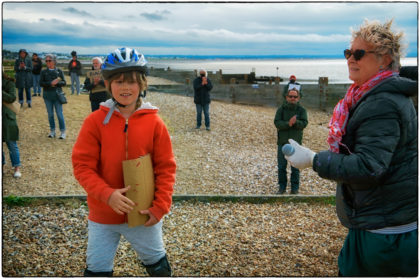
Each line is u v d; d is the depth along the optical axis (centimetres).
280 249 370
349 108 219
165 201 241
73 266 337
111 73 229
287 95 564
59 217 439
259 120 1295
